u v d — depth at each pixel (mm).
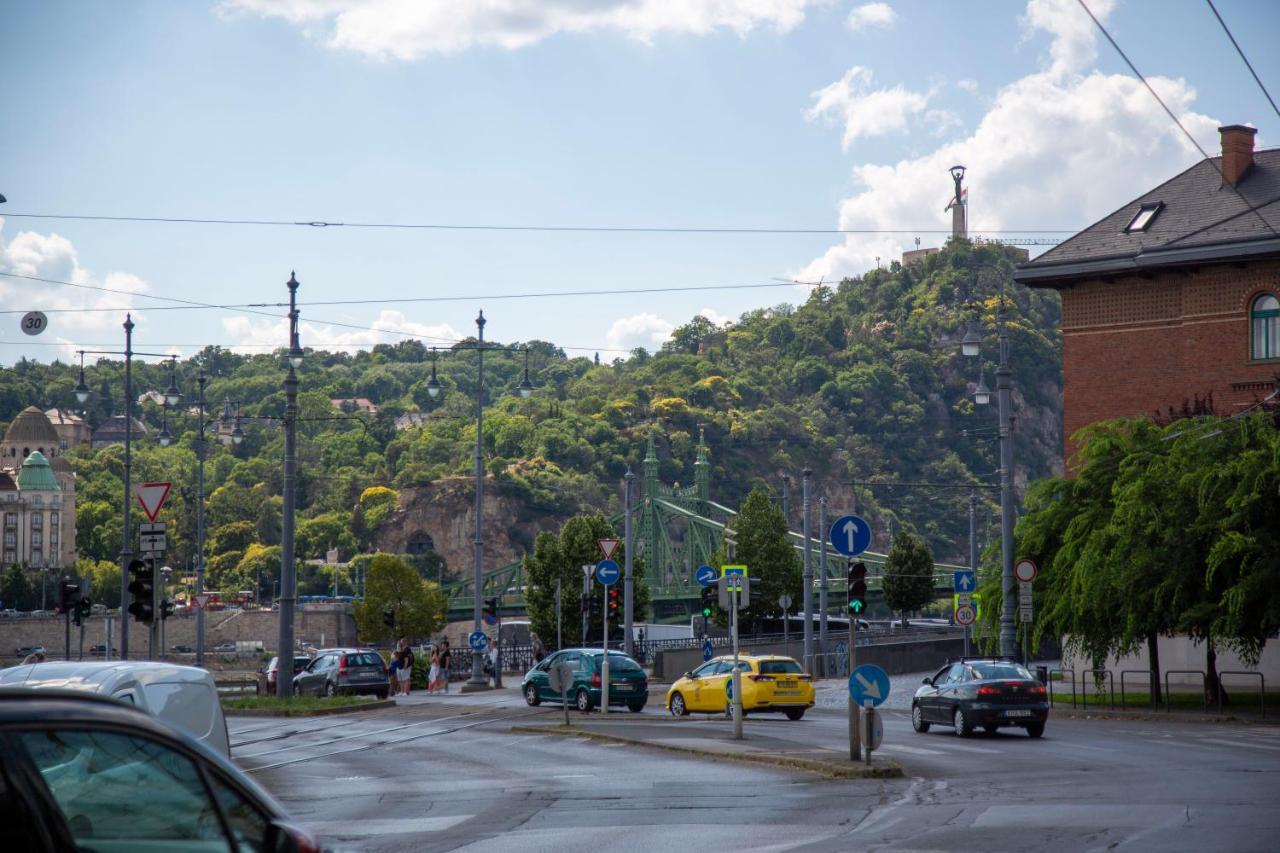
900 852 12500
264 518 190375
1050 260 49250
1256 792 16906
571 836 14102
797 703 34125
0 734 4852
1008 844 12875
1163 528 34031
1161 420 47344
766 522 91062
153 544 26250
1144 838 13016
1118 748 24703
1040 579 39750
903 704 41344
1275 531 32688
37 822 4836
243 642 138875
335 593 163000
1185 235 47000
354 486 199750
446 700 45312
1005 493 40969
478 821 15547
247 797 5551
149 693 14383
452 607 130250
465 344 54406
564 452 193375
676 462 180625
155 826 5238
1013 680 27641
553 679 30547
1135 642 36844
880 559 106812
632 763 22828
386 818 15984
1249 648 33688
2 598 154375
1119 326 48656
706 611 49969
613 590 42469
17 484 179750
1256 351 46031
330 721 34062
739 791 18406
